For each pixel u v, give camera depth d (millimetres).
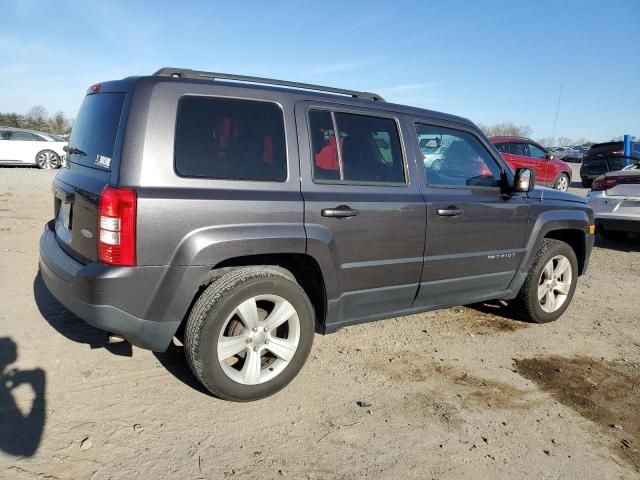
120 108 2945
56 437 2717
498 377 3797
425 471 2695
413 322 4801
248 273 3096
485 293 4496
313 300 3609
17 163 16953
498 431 3105
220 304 2959
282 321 3232
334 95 3611
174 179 2852
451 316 5043
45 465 2500
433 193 3936
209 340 2963
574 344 4543
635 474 2803
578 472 2787
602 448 3016
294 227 3180
